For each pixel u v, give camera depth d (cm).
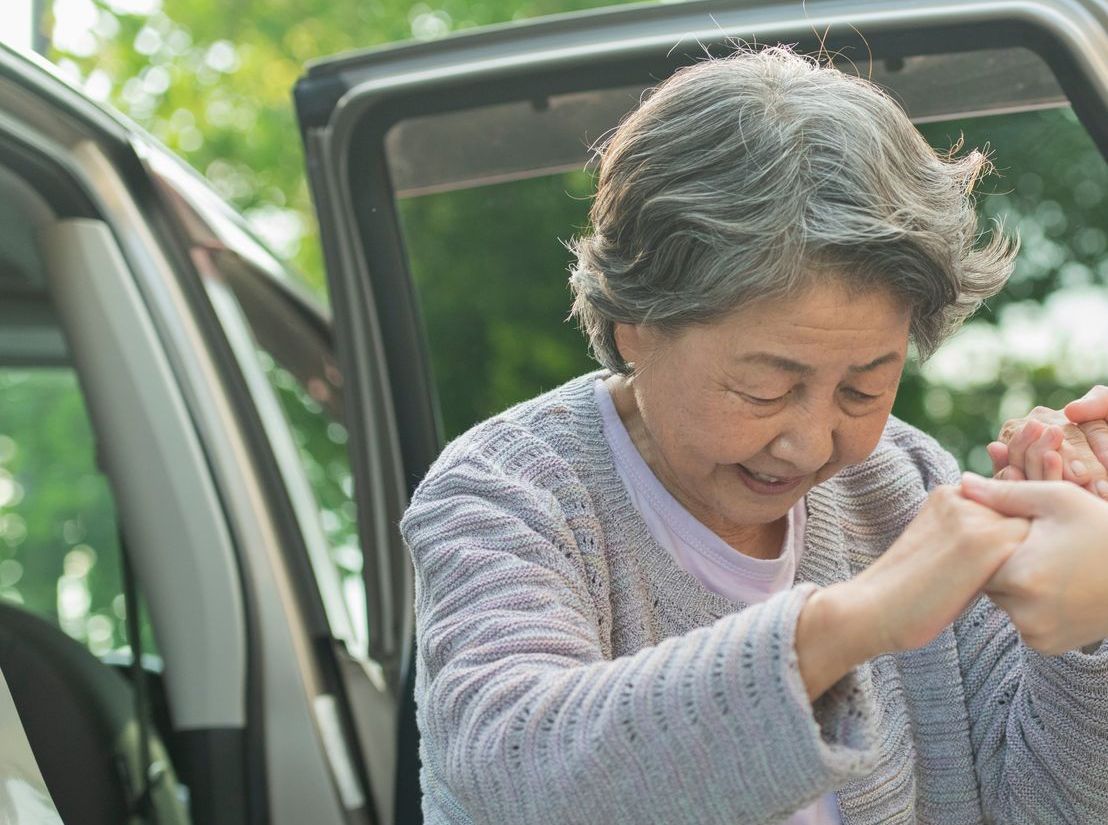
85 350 208
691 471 126
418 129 208
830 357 114
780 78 118
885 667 144
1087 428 131
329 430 271
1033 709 137
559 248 569
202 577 206
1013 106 200
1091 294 382
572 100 204
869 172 113
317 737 208
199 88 708
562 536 129
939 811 145
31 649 204
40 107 209
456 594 123
